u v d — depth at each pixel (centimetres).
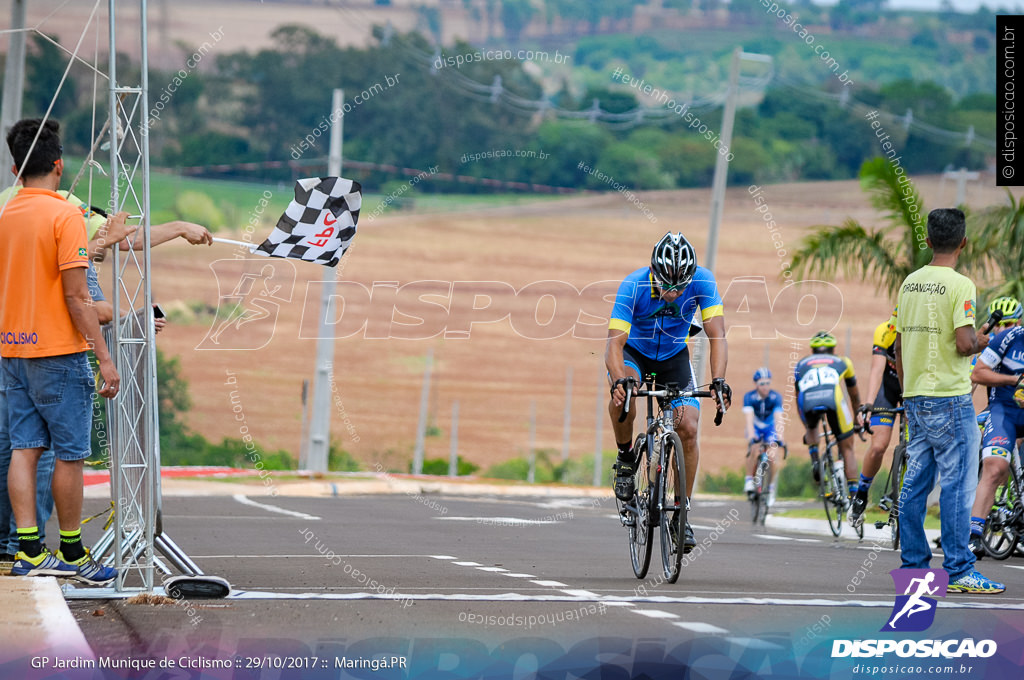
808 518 4744
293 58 18750
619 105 19550
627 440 2530
